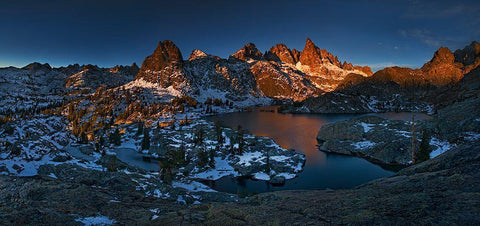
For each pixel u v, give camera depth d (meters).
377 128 130.88
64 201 35.53
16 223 24.73
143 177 70.38
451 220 14.90
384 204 20.14
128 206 35.44
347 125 140.38
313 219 20.47
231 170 95.94
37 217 26.92
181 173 92.56
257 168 94.00
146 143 130.62
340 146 120.88
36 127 151.38
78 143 139.12
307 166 99.69
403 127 122.44
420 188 22.55
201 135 129.50
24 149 84.00
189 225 24.28
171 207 35.88
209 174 92.12
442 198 18.38
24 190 40.19
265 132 175.38
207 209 32.19
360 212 19.61
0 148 85.56
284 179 85.62
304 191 37.91
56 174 67.19
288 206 26.05
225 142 132.25
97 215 30.30
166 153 116.75
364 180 84.31
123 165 83.44
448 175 23.91
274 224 20.81
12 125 139.75
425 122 118.75
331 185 81.00
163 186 62.12
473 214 14.87
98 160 96.75
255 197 38.09
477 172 22.11
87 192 40.81
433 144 97.81
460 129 103.25
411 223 15.73
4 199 36.66
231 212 26.59
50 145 95.25
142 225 26.59
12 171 68.19
